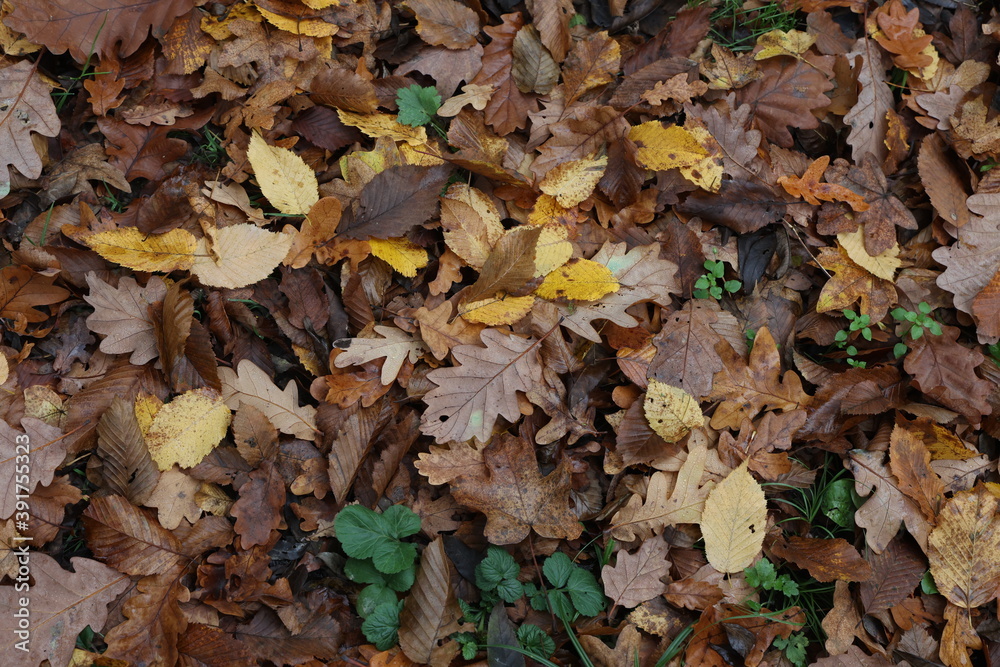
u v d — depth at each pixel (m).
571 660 1.90
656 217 2.26
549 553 2.01
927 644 1.99
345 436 1.94
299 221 2.11
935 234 2.29
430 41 2.21
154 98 2.10
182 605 1.81
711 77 2.31
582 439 2.10
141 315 1.95
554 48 2.23
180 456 1.86
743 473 2.02
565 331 2.12
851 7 2.43
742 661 1.92
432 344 2.00
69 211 2.01
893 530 2.05
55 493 1.82
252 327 2.04
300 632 1.84
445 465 1.94
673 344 2.09
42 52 2.04
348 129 2.18
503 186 2.19
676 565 2.01
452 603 1.82
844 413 2.12
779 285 2.29
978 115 2.35
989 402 2.17
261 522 1.85
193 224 2.02
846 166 2.29
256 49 2.13
